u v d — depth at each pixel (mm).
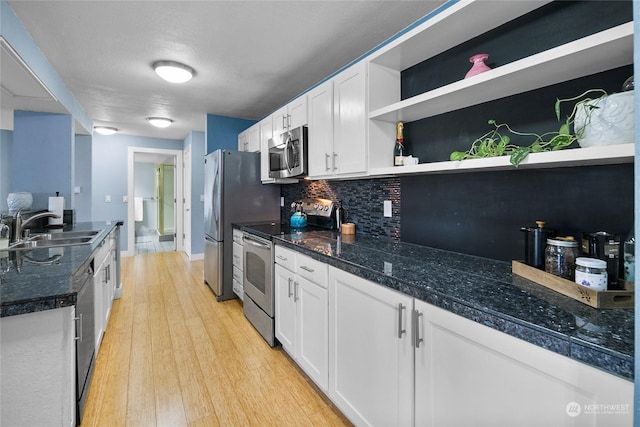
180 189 6016
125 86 3004
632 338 688
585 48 964
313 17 1876
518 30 1385
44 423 1069
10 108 2936
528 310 856
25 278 1183
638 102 548
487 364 875
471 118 1593
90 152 4426
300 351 1911
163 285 3822
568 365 703
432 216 1819
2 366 1016
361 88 1884
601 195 1141
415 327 1109
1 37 1666
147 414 1581
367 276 1333
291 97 3348
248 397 1728
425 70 1816
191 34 2066
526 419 786
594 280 897
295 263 1963
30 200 2814
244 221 3420
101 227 2941
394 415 1211
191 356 2154
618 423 628
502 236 1469
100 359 2088
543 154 1060
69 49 2248
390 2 1731
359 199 2432
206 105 3650
